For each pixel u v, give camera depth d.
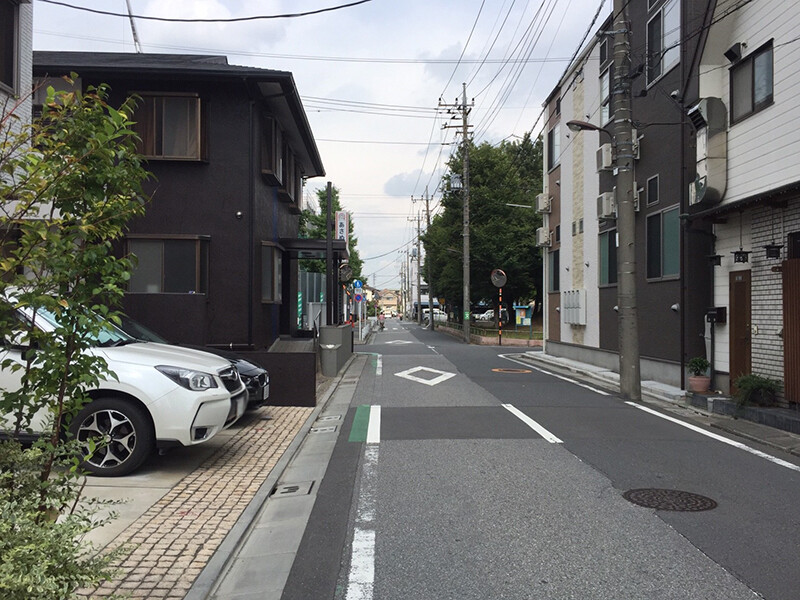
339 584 4.11
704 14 11.59
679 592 3.94
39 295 3.05
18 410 3.67
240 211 14.42
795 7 9.53
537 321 52.31
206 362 7.07
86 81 13.90
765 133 10.27
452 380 15.35
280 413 10.32
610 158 16.23
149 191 14.21
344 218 32.56
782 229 9.92
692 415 10.59
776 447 8.00
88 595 3.81
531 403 11.70
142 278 13.98
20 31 9.47
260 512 5.67
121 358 6.47
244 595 4.02
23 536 2.70
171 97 14.11
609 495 5.98
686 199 12.72
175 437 6.35
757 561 4.43
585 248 19.53
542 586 4.03
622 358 12.56
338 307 23.41
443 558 4.50
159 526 5.06
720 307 11.56
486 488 6.21
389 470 6.93
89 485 6.12
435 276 53.31
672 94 13.00
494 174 41.94
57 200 3.28
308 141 19.08
